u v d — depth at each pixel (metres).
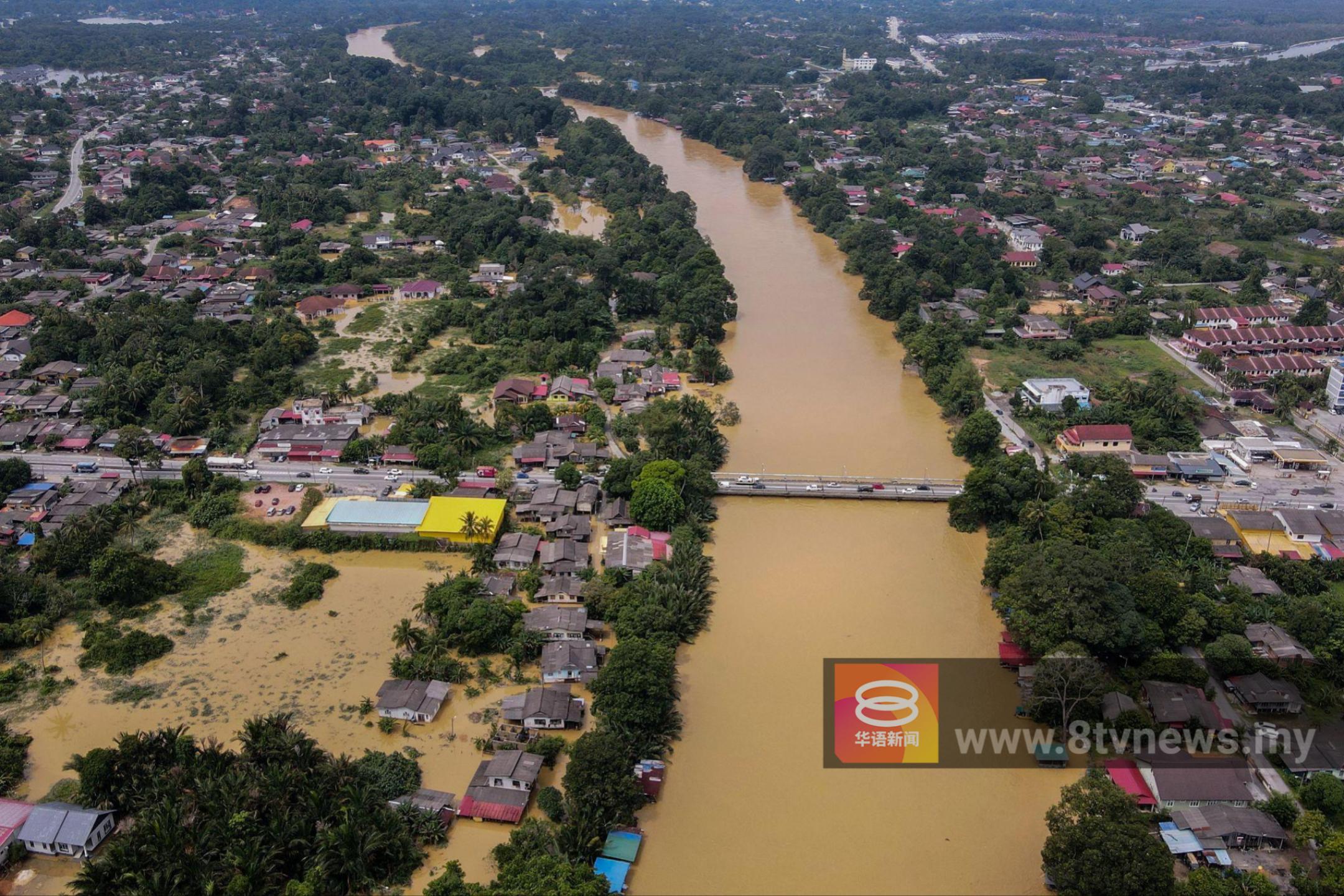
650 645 130.12
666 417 189.88
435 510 167.50
